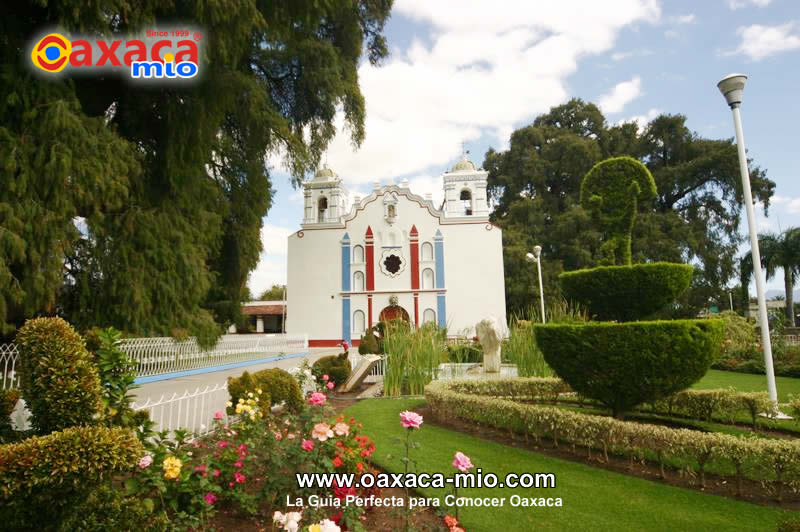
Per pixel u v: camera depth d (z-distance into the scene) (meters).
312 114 19.84
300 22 15.13
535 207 35.97
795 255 29.28
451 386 8.84
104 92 12.28
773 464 4.42
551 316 11.80
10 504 2.21
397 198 34.56
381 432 7.06
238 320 21.30
